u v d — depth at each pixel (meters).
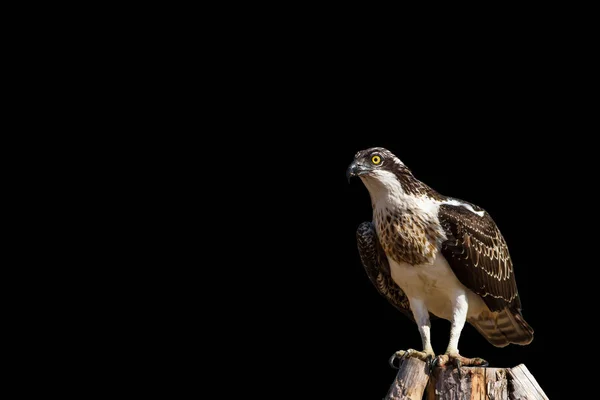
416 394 9.69
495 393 9.34
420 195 10.55
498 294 10.87
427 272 10.59
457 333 10.47
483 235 10.73
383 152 10.54
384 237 10.66
